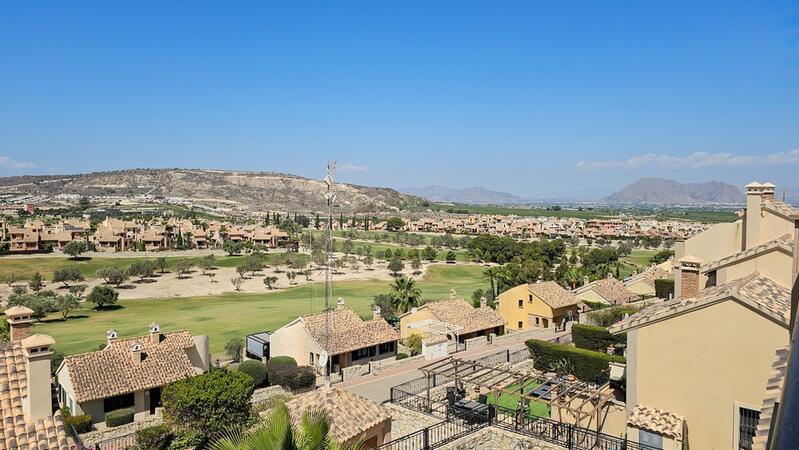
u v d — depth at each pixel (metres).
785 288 23.61
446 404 28.98
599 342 46.88
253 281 129.12
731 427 20.69
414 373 44.78
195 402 29.53
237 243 165.50
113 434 34.12
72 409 36.69
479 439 24.36
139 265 126.56
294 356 50.62
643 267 145.50
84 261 137.75
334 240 183.88
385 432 23.09
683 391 21.70
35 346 15.62
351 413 22.22
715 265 26.20
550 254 154.75
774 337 19.88
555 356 40.28
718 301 20.92
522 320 69.62
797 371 4.07
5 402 15.70
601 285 73.88
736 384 20.59
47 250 147.88
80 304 97.00
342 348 48.94
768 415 12.24
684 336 21.69
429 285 128.62
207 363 45.31
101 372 38.19
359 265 152.50
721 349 20.89
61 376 39.31
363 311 92.06
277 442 11.12
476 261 161.25
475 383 30.16
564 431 24.17
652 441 20.97
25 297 89.81
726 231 30.88
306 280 132.25
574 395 27.12
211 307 98.81
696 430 21.42
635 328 22.75
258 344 55.53
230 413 30.19
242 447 11.55
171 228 177.75
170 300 106.31
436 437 24.53
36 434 15.12
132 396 38.19
